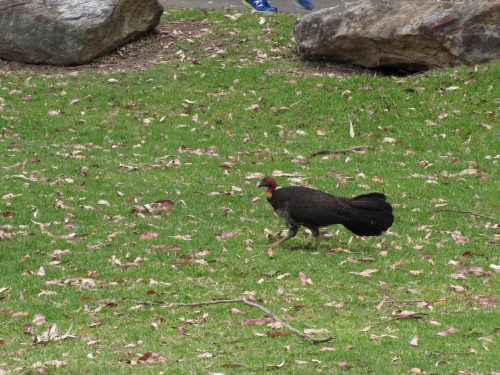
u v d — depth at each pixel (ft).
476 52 74.13
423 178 60.29
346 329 36.24
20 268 44.01
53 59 82.69
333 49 78.33
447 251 46.88
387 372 31.71
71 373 31.96
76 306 39.32
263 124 70.69
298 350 34.01
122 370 32.14
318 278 42.65
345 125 70.03
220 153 65.62
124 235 48.88
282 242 47.44
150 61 83.25
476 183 59.31
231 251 46.57
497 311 38.14
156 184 58.49
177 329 36.60
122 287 41.47
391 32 75.36
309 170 61.93
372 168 62.39
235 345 34.76
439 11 75.00
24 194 55.47
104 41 83.20
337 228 51.26
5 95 76.13
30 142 67.21
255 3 92.38
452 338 35.12
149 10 86.02
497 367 32.04
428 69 76.54
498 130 67.51
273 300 39.83
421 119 69.97
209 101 74.38
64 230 49.73
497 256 46.09
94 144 67.46
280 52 83.46
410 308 38.78
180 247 47.01
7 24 82.53
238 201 55.67
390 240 48.91
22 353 34.09
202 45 85.81
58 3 82.99
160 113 72.84
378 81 75.15
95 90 76.89
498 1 74.08
